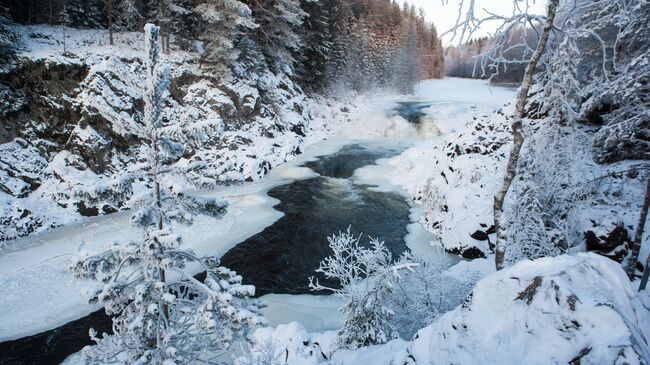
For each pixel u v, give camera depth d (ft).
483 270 39.91
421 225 62.44
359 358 21.35
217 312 18.35
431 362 14.19
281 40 118.62
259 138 96.37
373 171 90.53
